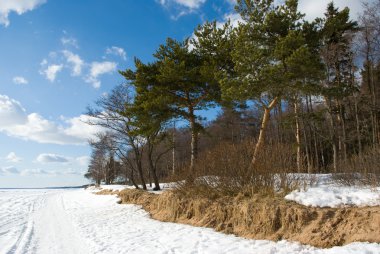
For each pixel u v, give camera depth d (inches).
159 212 581.9
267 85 595.5
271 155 440.1
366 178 365.1
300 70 584.7
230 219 407.5
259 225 358.3
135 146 963.3
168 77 726.5
